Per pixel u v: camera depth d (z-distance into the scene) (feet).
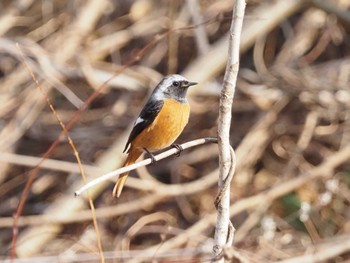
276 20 50.03
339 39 52.80
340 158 45.55
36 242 43.68
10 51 46.65
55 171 49.26
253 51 52.90
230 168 22.54
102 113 51.44
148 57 52.26
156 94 30.37
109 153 45.96
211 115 49.70
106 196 47.52
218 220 22.58
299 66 50.88
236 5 21.94
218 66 48.65
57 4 53.47
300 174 46.60
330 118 48.57
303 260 39.37
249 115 50.24
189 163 49.21
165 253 39.83
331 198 44.55
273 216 44.47
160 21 52.49
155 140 30.40
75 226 45.91
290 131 48.49
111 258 40.32
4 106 49.14
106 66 49.90
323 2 49.52
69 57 49.24
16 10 53.36
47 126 50.96
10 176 49.80
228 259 21.50
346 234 43.24
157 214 44.42
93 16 52.37
